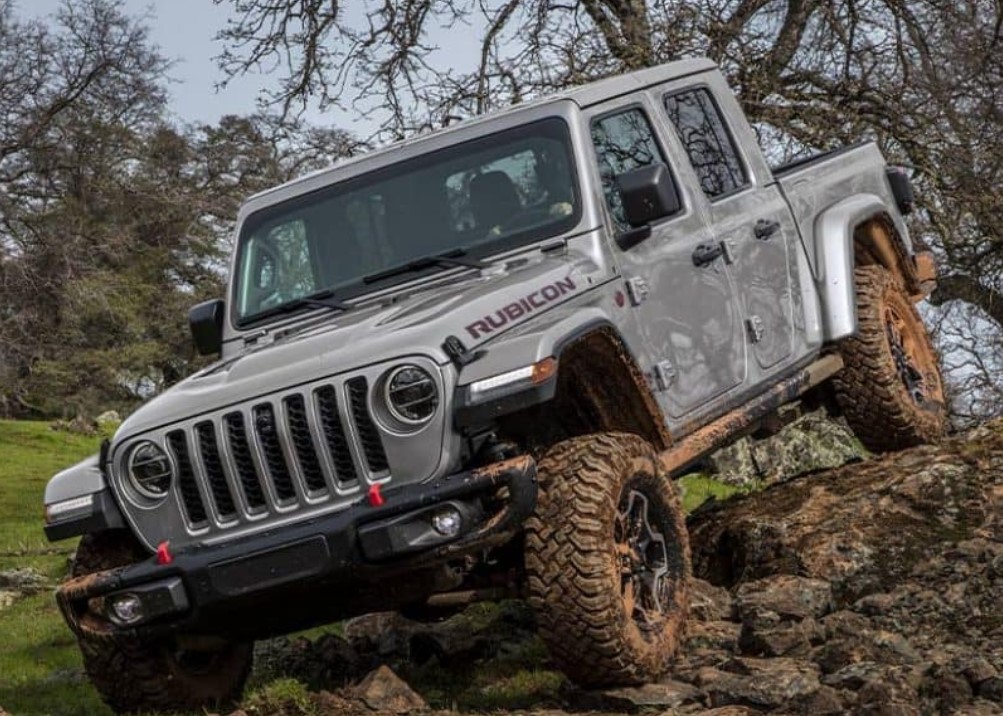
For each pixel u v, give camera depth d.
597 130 7.90
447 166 7.88
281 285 8.05
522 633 8.10
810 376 8.98
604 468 6.41
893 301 9.96
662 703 6.27
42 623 12.26
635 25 20.17
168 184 64.69
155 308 62.66
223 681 7.42
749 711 5.93
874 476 8.81
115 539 7.00
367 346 6.42
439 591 6.54
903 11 21.94
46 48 51.66
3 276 54.28
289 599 6.71
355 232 7.94
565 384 7.07
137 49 52.81
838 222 9.41
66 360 57.75
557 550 6.23
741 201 8.79
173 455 6.60
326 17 22.31
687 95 8.91
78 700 8.34
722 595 7.81
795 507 8.68
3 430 41.31
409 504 6.15
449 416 6.27
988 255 22.25
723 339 8.13
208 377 6.88
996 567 7.23
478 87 20.45
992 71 22.06
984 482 8.36
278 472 6.46
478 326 6.50
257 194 8.37
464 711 6.60
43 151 55.31
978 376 20.83
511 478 6.12
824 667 6.40
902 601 7.14
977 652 6.39
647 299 7.55
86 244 58.28
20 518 25.39
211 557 6.39
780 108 20.36
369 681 6.68
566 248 7.43
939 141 21.89
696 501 17.30
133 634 6.67
